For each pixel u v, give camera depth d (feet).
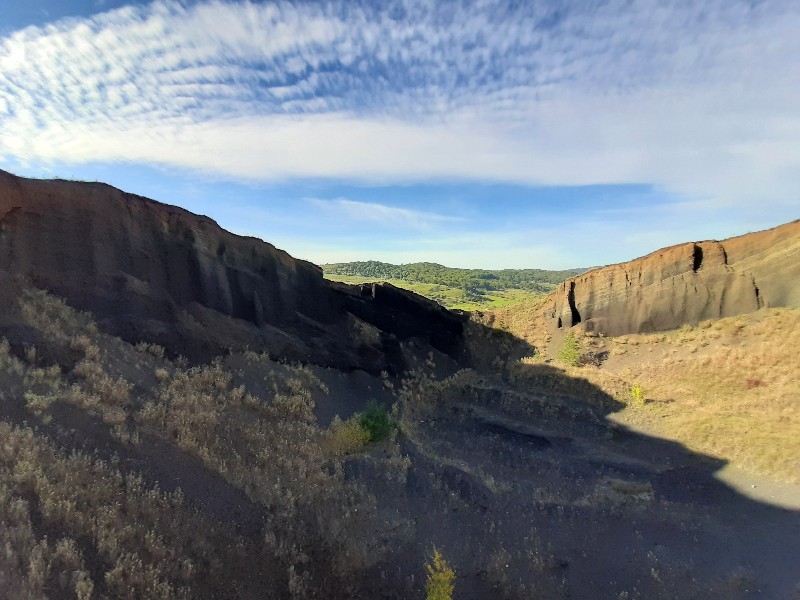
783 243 108.99
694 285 114.83
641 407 91.86
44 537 28.89
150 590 29.53
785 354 92.43
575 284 130.82
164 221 79.61
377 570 41.16
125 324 65.36
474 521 51.44
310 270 105.29
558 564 45.75
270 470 50.21
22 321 53.16
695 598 41.37
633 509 57.00
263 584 35.50
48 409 41.34
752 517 55.11
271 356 81.76
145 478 39.50
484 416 90.48
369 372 97.19
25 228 63.98
